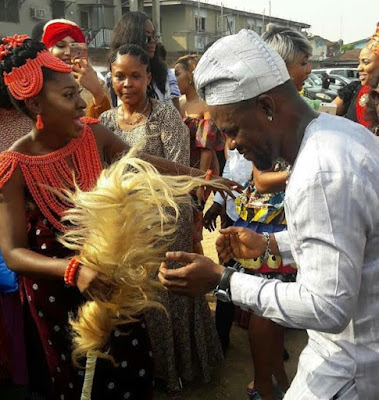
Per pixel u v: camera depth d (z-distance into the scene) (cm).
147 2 3189
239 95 137
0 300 232
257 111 139
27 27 2461
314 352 157
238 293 144
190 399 284
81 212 160
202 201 280
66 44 283
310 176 129
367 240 136
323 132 135
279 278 250
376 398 148
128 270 157
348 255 127
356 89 414
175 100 426
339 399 148
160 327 272
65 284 184
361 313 143
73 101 172
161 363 280
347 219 127
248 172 285
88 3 2823
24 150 178
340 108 427
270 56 139
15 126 227
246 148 145
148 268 162
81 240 168
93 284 159
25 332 210
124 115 273
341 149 131
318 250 128
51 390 212
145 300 165
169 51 3303
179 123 268
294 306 132
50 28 282
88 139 189
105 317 162
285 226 254
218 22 3600
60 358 193
